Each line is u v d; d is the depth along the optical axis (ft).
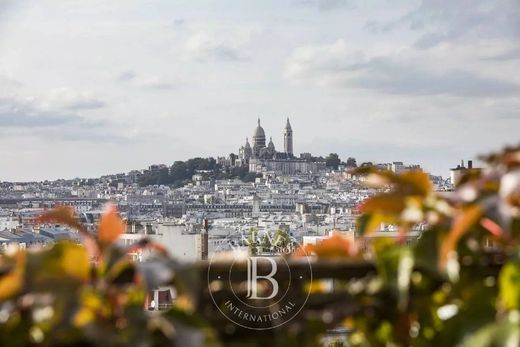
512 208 5.34
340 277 5.30
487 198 5.11
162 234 211.82
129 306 4.78
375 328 5.26
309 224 437.17
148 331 4.64
